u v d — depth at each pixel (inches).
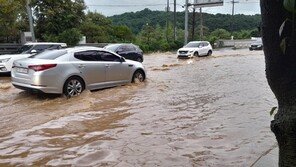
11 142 235.3
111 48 796.6
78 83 400.5
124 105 353.1
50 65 372.2
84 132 257.6
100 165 193.3
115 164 194.4
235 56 1216.2
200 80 554.6
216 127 266.1
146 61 1043.9
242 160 195.6
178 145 224.8
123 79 471.8
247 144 223.1
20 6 1075.3
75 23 1652.3
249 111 318.7
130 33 2007.9
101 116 306.5
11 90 443.8
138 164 193.6
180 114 311.7
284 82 71.9
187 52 1157.1
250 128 260.2
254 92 427.2
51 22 1529.3
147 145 225.9
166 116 305.0
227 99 381.1
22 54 642.2
